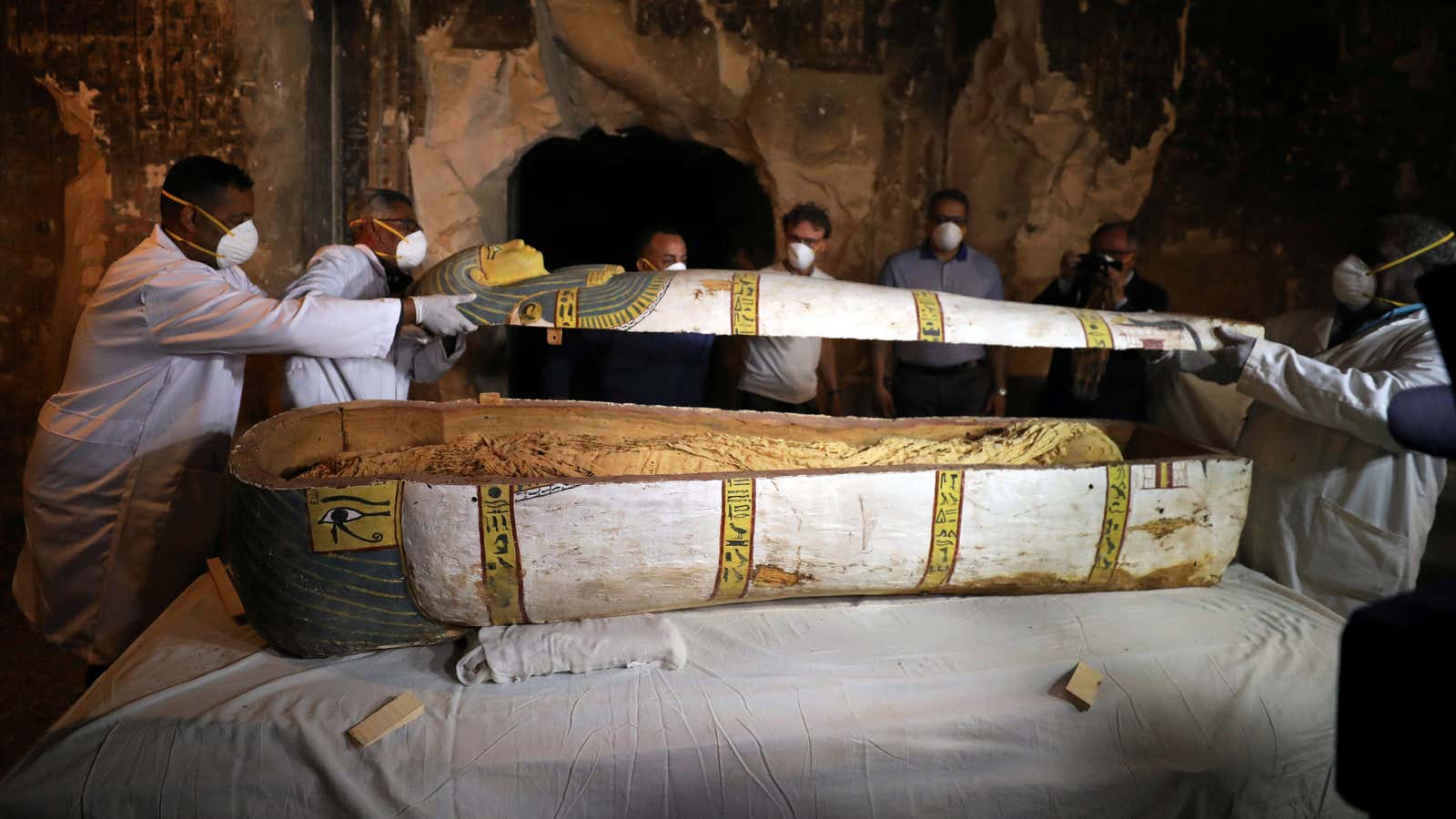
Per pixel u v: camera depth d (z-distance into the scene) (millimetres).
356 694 1604
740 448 2104
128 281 2025
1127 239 2975
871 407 4055
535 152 4730
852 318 2221
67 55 3314
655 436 2393
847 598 1989
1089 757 1662
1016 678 1734
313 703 1571
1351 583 2180
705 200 5418
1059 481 1937
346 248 2348
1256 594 2104
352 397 2301
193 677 1631
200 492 2143
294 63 3344
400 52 3600
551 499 1674
